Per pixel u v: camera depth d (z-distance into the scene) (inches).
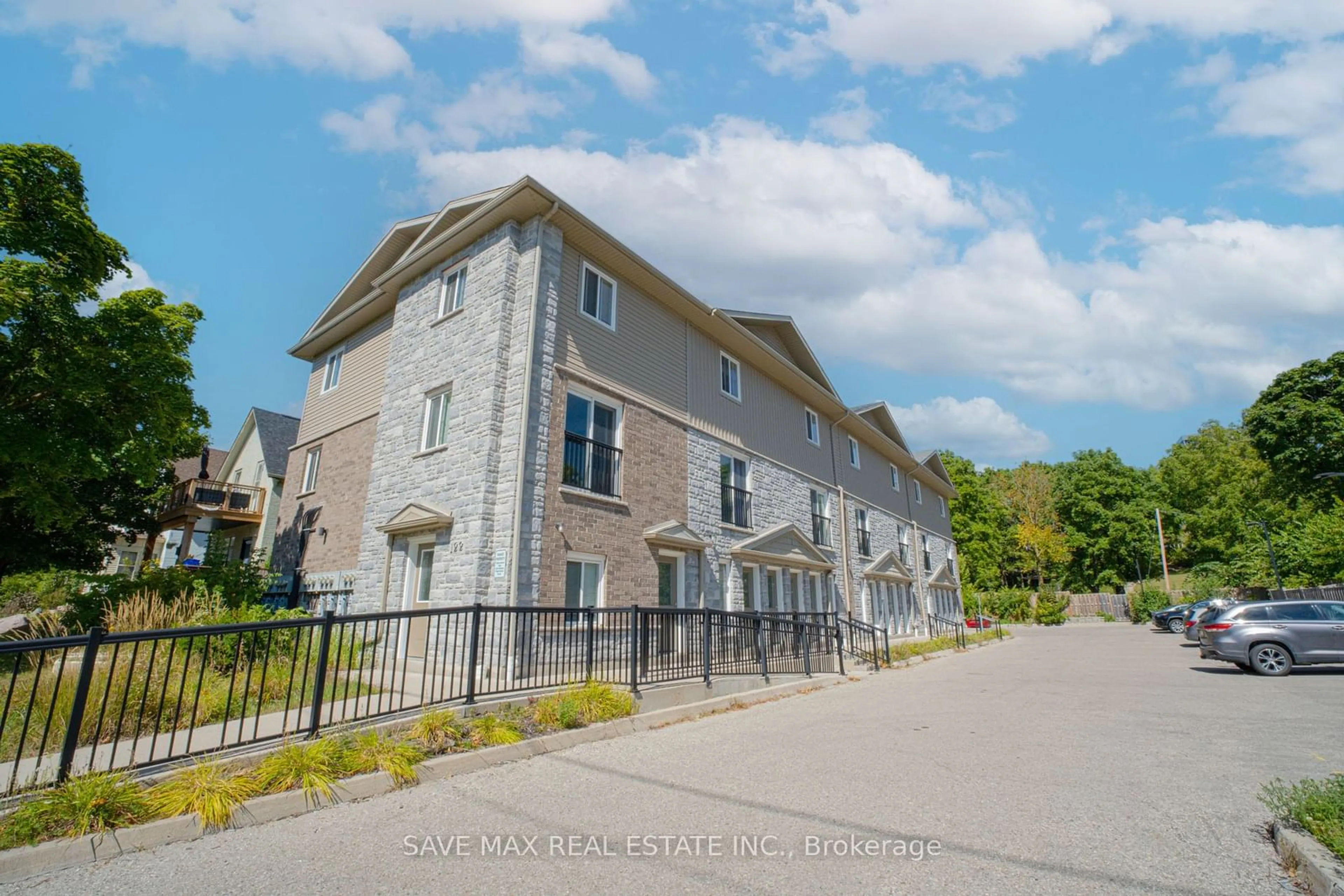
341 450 624.7
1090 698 388.8
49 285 449.4
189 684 285.9
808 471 812.0
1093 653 755.4
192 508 807.1
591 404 498.0
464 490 438.9
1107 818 174.6
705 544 564.7
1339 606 499.8
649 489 530.3
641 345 558.6
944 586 1251.8
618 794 203.6
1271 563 1202.0
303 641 400.2
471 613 358.6
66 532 719.7
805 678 484.7
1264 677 474.9
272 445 933.2
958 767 230.5
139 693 257.4
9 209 452.4
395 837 168.2
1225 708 338.0
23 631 438.3
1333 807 150.2
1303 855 136.5
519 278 475.2
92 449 513.3
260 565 636.1
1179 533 2151.8
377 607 485.4
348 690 254.4
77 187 493.0
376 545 511.2
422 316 542.3
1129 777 212.5
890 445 1060.5
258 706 221.1
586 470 477.4
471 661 284.2
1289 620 498.6
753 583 650.8
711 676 389.4
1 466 483.2
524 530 416.5
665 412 569.0
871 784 211.3
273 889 138.9
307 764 198.4
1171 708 343.0
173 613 347.3
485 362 458.0
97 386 475.5
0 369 455.2
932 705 374.0
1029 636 1310.3
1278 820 159.0
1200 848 153.4
